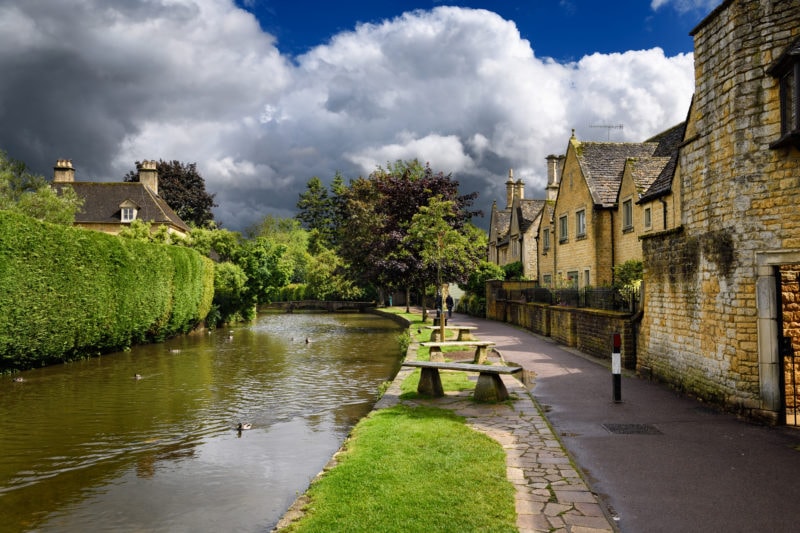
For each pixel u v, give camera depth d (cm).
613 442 736
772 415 815
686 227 1037
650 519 495
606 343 1546
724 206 901
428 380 1063
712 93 938
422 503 506
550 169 3825
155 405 1207
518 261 4019
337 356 2050
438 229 2300
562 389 1123
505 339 2211
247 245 4259
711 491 558
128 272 2142
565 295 2112
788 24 820
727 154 892
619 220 2431
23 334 1602
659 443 729
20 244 1577
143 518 617
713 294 935
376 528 454
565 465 620
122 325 2133
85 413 1134
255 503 659
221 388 1401
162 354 2119
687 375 1039
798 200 807
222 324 3772
